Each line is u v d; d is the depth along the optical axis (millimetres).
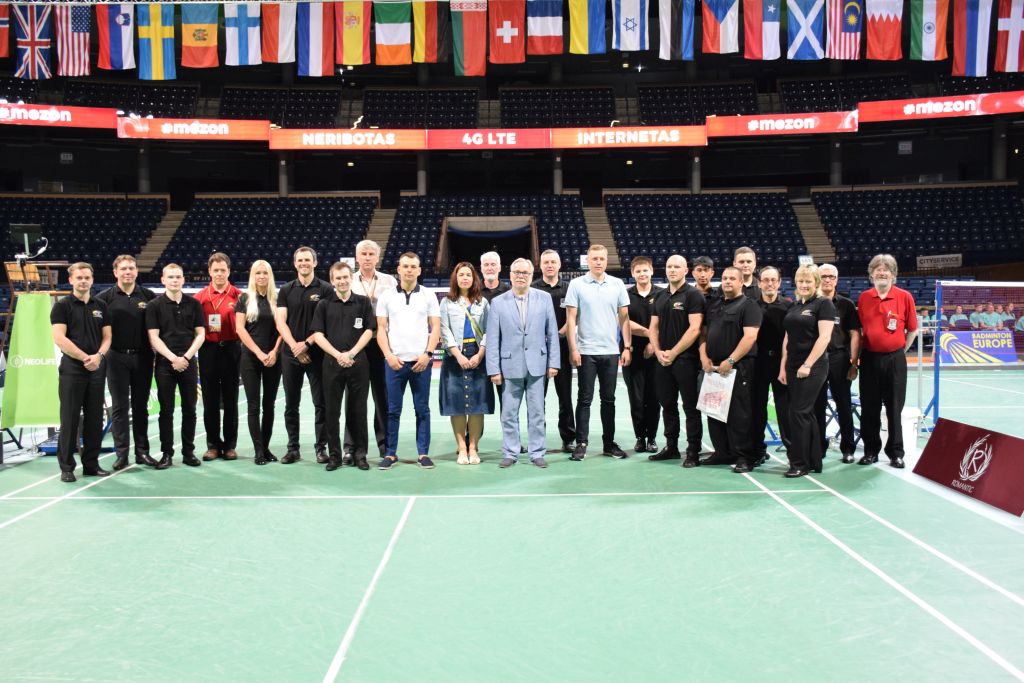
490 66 27156
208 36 14508
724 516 4418
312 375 6039
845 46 14461
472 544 3945
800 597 3223
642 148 25875
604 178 27656
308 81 27406
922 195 22891
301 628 2941
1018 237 20672
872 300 5605
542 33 14508
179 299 5828
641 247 21453
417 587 3355
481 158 26609
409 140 21219
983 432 4914
